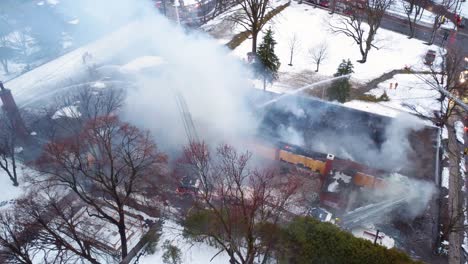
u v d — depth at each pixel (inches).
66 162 1045.2
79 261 969.5
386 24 2299.5
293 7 2564.0
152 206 1103.6
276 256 928.9
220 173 1085.8
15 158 1286.9
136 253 986.7
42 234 983.0
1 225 995.3
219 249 985.5
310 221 940.0
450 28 2247.8
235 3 2529.5
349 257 877.2
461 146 1385.3
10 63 2036.2
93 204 952.3
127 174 1067.9
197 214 988.6
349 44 2092.8
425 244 1018.1
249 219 892.6
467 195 1174.3
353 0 2341.3
